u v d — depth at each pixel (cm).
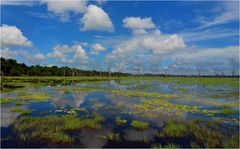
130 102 2491
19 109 1902
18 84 5184
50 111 1892
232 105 2355
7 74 10300
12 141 1116
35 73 11800
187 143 1122
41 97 2817
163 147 1065
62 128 1318
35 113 1798
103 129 1355
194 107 2177
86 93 3503
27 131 1262
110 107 2133
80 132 1284
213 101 2661
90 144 1109
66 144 1099
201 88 4891
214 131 1306
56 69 13175
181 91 4050
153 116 1728
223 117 1720
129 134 1266
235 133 1269
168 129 1302
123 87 4962
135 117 1692
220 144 1095
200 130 1317
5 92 3428
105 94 3369
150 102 2472
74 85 5462
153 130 1347
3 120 1530
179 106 2205
